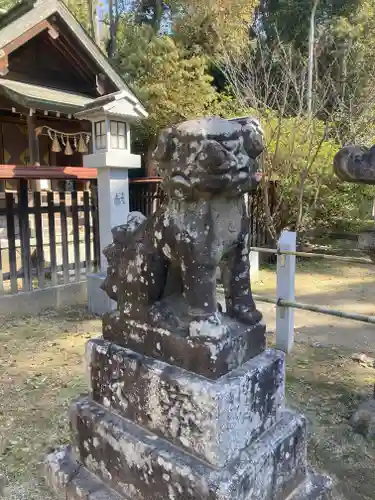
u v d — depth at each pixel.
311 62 8.17
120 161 4.10
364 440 2.21
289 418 1.68
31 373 2.99
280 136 7.26
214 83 12.67
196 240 1.41
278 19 12.79
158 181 6.77
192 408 1.40
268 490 1.49
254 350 1.62
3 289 4.41
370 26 10.93
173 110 10.05
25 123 11.30
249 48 10.13
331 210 7.85
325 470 1.98
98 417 1.68
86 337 3.72
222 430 1.35
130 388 1.61
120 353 1.66
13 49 7.88
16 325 4.04
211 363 1.40
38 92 8.36
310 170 7.13
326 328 4.05
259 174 1.56
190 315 1.48
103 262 4.42
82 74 9.52
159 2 13.91
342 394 2.69
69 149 9.79
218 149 1.25
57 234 7.18
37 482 1.88
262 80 8.80
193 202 1.42
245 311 1.61
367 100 8.12
